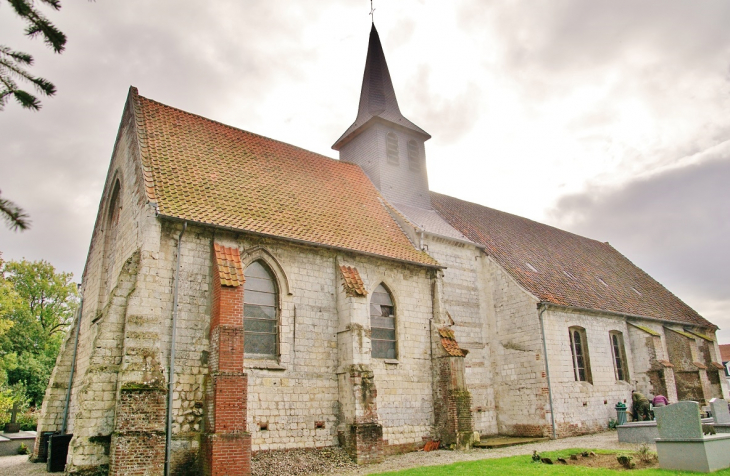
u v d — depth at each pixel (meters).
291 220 19.84
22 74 7.05
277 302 18.25
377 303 21.00
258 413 16.50
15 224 6.21
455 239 26.52
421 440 20.44
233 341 15.55
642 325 32.75
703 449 13.53
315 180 24.25
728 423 18.16
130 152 19.56
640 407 28.33
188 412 15.25
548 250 34.78
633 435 20.66
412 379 20.94
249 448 14.93
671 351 33.88
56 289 46.09
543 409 23.98
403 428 20.03
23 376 42.88
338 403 18.48
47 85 7.14
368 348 18.69
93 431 14.22
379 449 17.67
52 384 21.39
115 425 13.88
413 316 21.80
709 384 33.31
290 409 17.23
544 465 15.10
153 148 19.06
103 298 20.77
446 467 15.04
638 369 30.64
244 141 23.33
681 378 33.06
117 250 19.72
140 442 13.88
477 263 27.62
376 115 28.73
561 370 25.42
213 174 19.89
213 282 16.48
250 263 17.97
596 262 38.38
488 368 26.09
